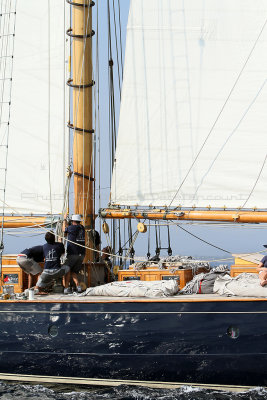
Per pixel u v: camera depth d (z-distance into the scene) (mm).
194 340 25766
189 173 30906
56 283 29969
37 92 34250
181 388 26094
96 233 33625
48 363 27359
